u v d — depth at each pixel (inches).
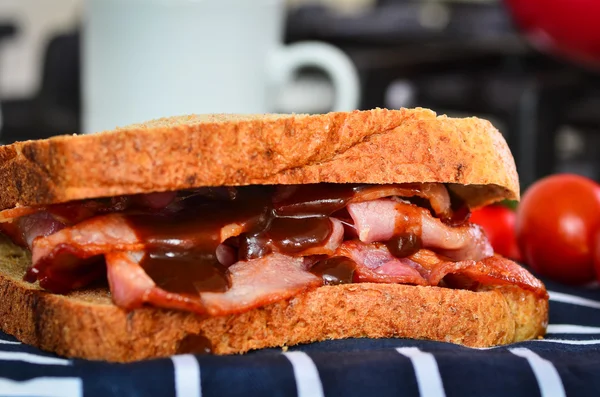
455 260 10.4
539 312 10.3
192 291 8.8
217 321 9.0
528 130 20.0
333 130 9.4
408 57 21.2
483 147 9.9
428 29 25.6
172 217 9.2
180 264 8.9
